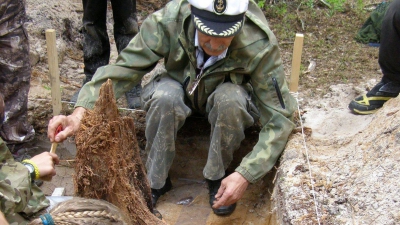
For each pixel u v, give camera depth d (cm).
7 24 250
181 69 259
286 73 355
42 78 353
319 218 202
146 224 185
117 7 306
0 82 263
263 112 254
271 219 251
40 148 298
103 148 175
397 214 188
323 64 366
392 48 266
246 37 237
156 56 247
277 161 268
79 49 410
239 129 248
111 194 179
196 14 220
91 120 177
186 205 278
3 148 176
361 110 288
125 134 185
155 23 245
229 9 215
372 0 475
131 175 187
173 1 249
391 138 228
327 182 223
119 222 139
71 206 137
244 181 239
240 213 270
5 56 256
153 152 255
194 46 238
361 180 216
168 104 244
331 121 285
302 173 231
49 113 318
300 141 256
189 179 298
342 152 246
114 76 242
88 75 327
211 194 269
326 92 326
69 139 304
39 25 388
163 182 260
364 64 365
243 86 257
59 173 288
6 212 167
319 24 432
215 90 251
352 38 409
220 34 217
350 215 202
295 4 465
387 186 205
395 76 279
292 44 401
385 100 285
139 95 322
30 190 180
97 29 316
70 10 425
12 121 272
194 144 302
